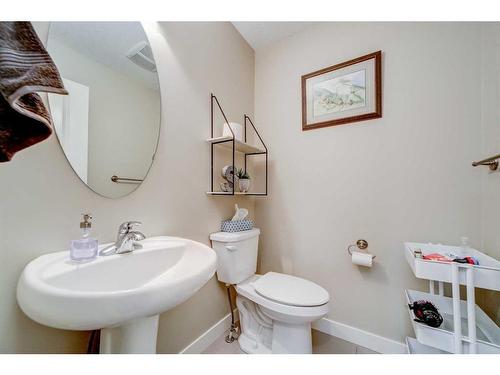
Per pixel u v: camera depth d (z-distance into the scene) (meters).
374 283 1.31
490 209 0.99
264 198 1.77
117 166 0.87
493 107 0.98
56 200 0.69
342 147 1.44
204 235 1.30
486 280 0.73
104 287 0.68
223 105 1.47
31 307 0.47
